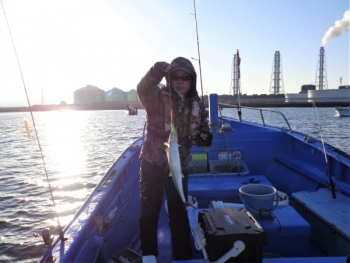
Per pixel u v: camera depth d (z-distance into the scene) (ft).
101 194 10.62
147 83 7.27
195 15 10.18
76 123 172.04
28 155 60.23
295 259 6.91
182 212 8.32
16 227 25.50
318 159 14.20
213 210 7.86
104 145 73.87
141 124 153.07
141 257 7.20
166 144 7.32
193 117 8.13
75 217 9.01
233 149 16.72
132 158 14.99
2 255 21.43
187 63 7.67
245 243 6.48
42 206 30.17
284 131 17.15
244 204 9.48
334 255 9.29
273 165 16.67
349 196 10.99
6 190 35.60
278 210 9.52
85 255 8.07
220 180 13.01
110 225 10.20
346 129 82.07
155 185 8.09
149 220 8.16
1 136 101.71
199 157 15.92
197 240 7.04
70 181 39.11
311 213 10.43
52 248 7.39
